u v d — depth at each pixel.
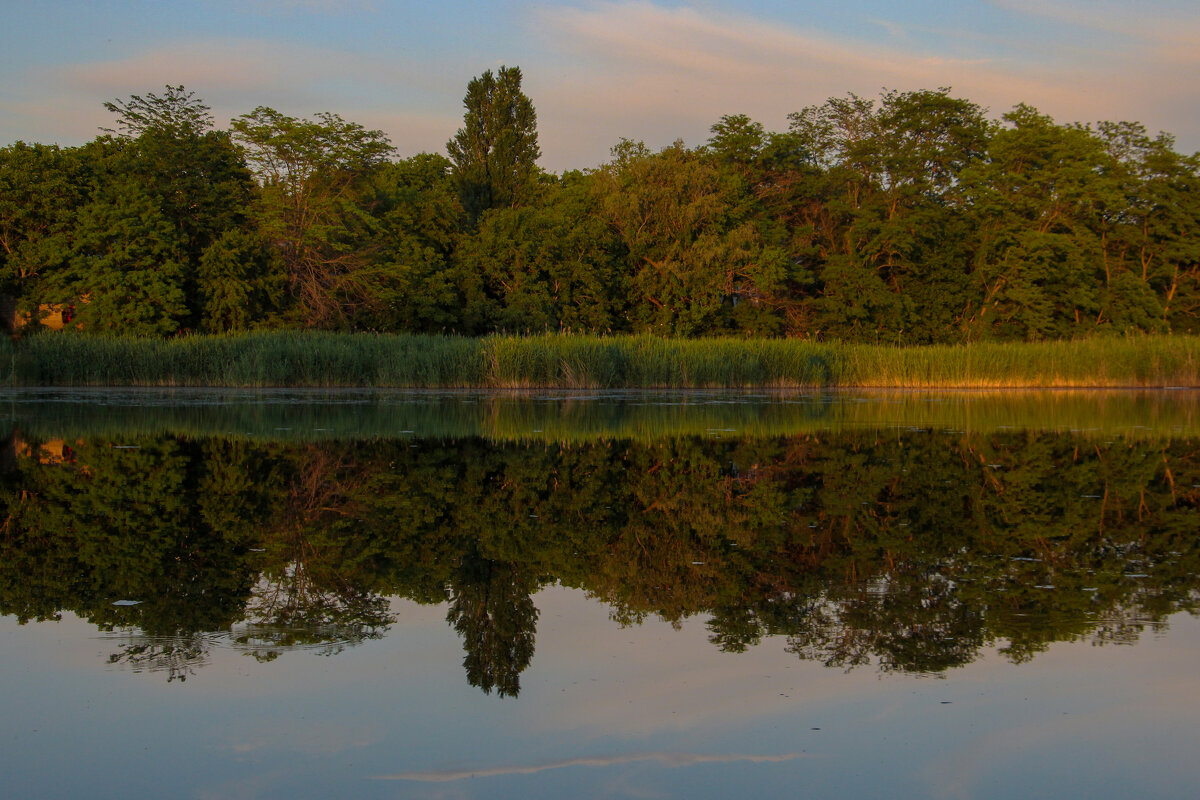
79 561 5.44
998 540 6.21
